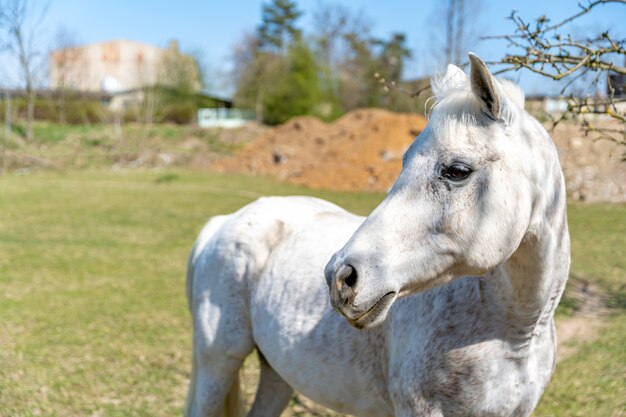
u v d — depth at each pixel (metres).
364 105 37.81
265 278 2.68
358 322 1.76
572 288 6.79
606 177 13.88
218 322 2.78
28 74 24.23
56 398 4.12
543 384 2.12
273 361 2.64
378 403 2.35
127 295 6.89
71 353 5.02
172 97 36.47
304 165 18.98
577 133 15.40
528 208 1.76
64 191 15.46
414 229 1.75
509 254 1.76
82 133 25.12
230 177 18.62
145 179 18.00
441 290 2.07
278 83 37.19
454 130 1.73
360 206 13.16
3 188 15.73
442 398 2.02
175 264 8.43
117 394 4.24
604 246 8.94
